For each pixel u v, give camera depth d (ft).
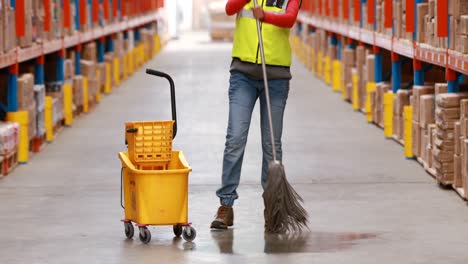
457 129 33.86
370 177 38.24
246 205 32.48
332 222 29.43
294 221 27.45
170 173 26.14
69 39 58.13
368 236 27.37
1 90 45.50
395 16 48.42
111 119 60.03
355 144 48.08
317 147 47.11
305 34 109.19
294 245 26.22
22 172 40.40
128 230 27.30
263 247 25.96
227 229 28.45
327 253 25.25
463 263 24.16
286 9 27.89
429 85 43.21
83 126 56.65
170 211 26.35
